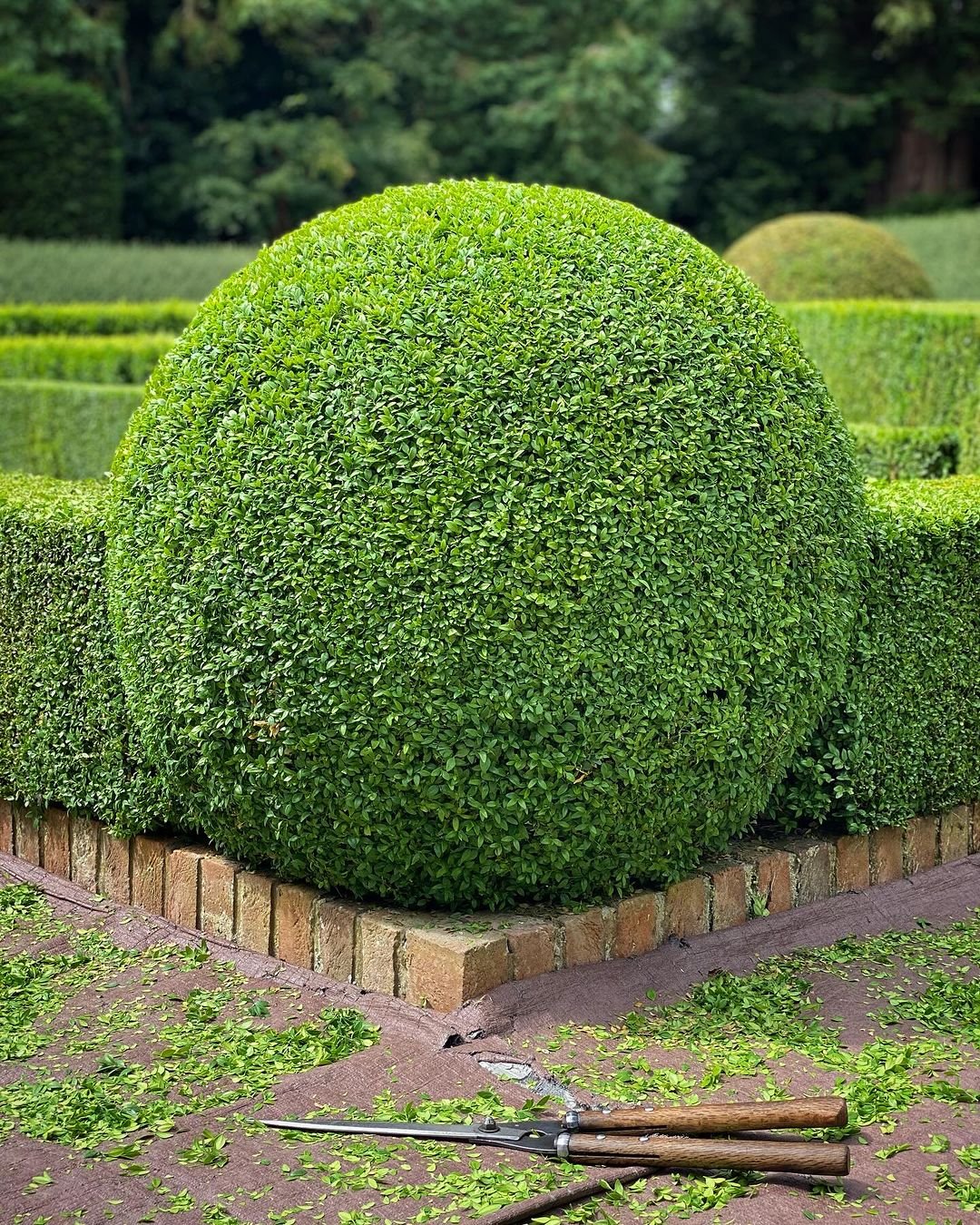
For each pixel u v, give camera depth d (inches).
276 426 152.0
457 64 1138.7
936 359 342.0
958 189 1259.8
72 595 186.9
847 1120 122.6
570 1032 146.6
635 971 159.0
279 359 155.3
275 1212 113.9
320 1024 150.2
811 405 168.2
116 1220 113.2
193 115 1172.5
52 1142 125.5
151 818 181.5
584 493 147.7
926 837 198.5
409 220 162.1
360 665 146.4
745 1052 142.6
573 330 152.3
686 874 167.5
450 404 147.6
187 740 161.5
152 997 159.5
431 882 157.0
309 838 156.9
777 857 177.5
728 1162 117.7
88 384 453.7
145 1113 130.3
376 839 153.6
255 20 1065.5
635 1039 145.4
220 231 1145.4
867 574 177.2
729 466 155.3
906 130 1254.3
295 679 149.3
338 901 162.9
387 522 146.2
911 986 161.6
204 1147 123.6
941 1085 134.0
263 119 1131.3
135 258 946.1
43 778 196.5
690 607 151.9
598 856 156.6
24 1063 142.8
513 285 154.1
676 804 156.9
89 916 186.9
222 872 172.7
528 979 151.7
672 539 150.9
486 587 144.5
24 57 1031.6
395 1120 128.0
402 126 1149.1
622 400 150.9
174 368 165.2
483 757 146.6
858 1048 145.4
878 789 186.7
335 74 1094.4
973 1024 150.8
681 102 1284.4
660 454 151.2
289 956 165.6
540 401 148.9
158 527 159.9
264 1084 135.7
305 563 148.0
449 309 152.3
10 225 994.7
